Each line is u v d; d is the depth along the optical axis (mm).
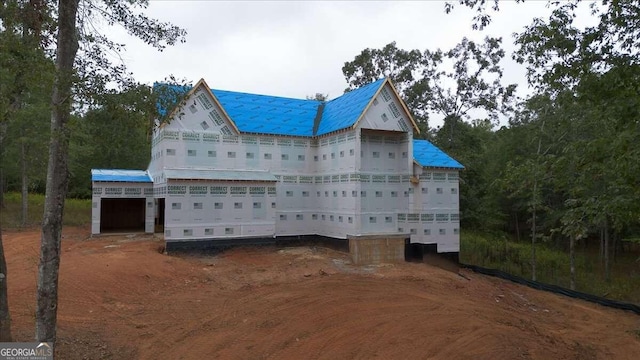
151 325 12711
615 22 10359
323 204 26203
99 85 9000
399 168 25500
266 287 17000
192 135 23719
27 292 14477
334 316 13492
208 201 22766
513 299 20641
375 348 11391
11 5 8492
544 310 19750
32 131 29844
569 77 11562
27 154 31328
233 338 11836
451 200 25844
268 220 24281
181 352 10977
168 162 23078
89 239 25172
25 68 8328
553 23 11141
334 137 25312
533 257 28047
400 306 14953
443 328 13016
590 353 13641
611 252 36062
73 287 15109
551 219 33125
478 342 12172
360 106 24250
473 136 44219
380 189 24812
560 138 23469
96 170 29094
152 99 9719
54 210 9094
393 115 24656
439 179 25594
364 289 17000
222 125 24531
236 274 19000
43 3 8711
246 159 25078
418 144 27875
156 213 32406
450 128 43812
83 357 10445
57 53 9016
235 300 15227
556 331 15914
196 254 22266
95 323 12562
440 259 25266
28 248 21766
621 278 31281
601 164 11227
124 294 15273
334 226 25031
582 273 31953
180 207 22078
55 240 9156
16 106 10609
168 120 10461
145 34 9938
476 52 42188
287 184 26125
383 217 24703
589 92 11148
